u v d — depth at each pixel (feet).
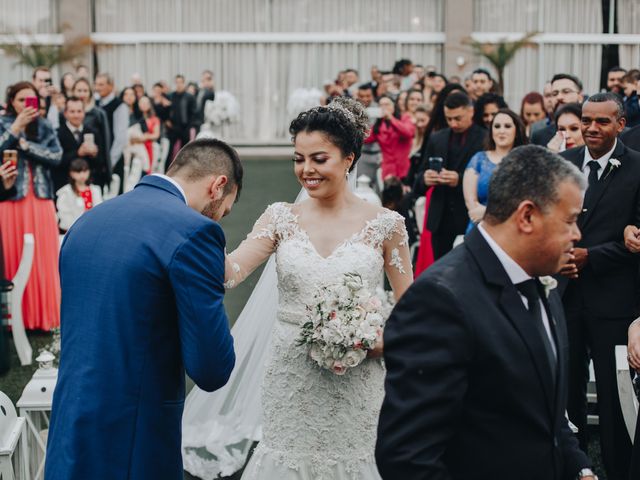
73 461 8.58
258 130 63.05
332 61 62.44
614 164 13.50
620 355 12.76
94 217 9.07
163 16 61.93
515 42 53.21
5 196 21.81
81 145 26.81
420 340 7.04
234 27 62.23
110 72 62.18
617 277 13.51
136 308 8.69
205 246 8.82
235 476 14.05
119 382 8.66
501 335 7.09
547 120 22.52
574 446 7.86
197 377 8.67
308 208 11.19
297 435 10.81
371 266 10.81
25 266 19.99
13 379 19.21
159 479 8.85
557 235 7.14
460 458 7.23
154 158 41.34
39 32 60.03
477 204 17.94
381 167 30.40
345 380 10.74
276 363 10.94
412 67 49.01
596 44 60.44
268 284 14.14
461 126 20.15
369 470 10.89
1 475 10.33
